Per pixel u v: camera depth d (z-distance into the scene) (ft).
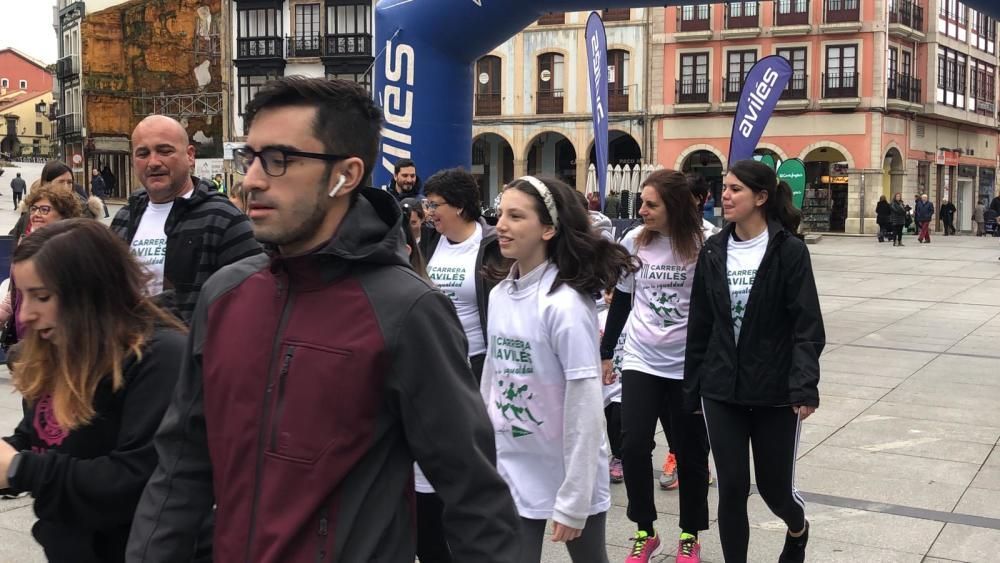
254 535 5.75
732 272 12.23
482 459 6.03
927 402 24.64
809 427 21.90
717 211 125.70
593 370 9.91
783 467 12.15
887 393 25.80
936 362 30.78
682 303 13.83
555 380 10.12
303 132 5.80
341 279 5.92
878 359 31.37
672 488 17.80
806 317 11.69
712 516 16.17
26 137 280.51
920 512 16.01
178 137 12.59
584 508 9.73
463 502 5.99
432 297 5.99
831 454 19.61
